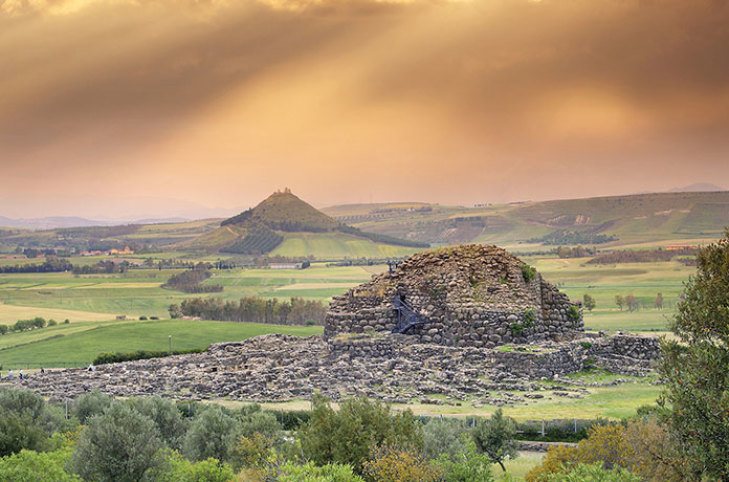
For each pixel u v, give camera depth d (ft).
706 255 182.09
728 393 164.96
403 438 206.39
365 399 220.23
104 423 217.97
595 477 173.27
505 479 199.41
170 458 223.92
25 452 203.62
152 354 479.82
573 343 354.74
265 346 426.92
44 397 339.36
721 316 175.42
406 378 323.98
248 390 325.62
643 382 322.14
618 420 255.50
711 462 164.55
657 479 173.27
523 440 258.57
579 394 302.86
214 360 392.27
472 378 320.70
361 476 195.42
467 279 381.60
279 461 199.72
